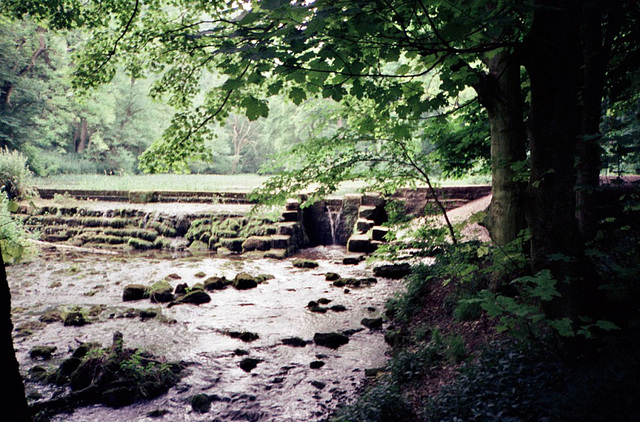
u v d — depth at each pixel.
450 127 9.48
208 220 17.92
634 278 3.76
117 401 5.95
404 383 5.73
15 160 21.59
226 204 20.25
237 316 9.51
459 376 5.06
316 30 2.94
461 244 7.35
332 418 5.31
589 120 4.43
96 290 11.64
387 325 8.55
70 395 6.04
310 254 16.34
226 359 7.37
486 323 6.33
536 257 4.03
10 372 2.15
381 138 8.16
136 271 13.77
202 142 6.60
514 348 4.85
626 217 4.46
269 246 16.30
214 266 14.39
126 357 6.79
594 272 4.00
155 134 49.03
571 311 3.91
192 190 21.64
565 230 3.88
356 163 8.56
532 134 3.95
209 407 5.88
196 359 7.38
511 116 6.81
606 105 6.30
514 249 5.04
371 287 11.33
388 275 12.16
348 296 10.67
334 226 18.19
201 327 8.89
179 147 6.54
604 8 4.02
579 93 4.56
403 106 3.99
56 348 7.77
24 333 8.45
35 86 34.47
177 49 6.62
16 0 8.06
